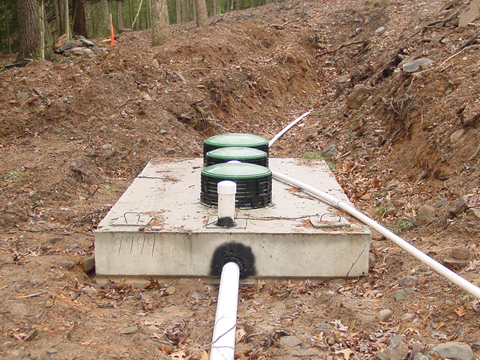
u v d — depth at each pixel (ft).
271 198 15.48
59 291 12.84
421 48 26.11
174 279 13.65
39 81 27.73
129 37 44.88
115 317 12.00
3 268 13.84
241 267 13.39
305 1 62.03
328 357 10.39
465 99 18.93
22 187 19.51
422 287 12.09
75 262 14.67
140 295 13.30
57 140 24.50
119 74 29.14
